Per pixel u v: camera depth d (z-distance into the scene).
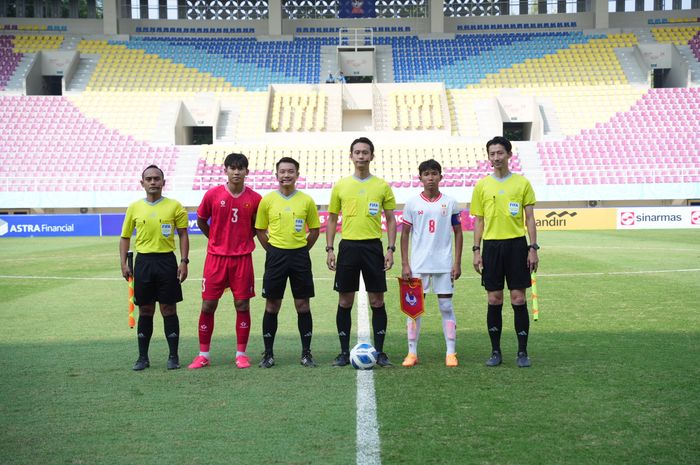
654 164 30.75
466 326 7.73
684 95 34.47
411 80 37.06
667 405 4.54
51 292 11.05
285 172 5.96
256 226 6.02
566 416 4.34
